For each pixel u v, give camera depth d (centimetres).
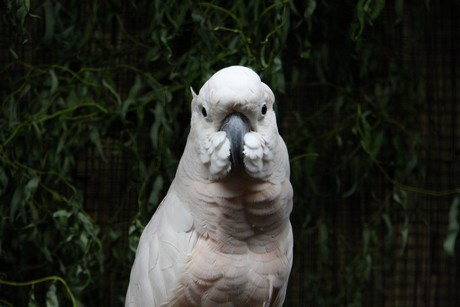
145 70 418
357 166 434
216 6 398
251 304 306
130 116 422
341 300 440
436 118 460
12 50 391
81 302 414
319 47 434
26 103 425
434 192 457
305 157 431
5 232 416
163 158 406
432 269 467
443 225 462
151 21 417
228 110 279
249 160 282
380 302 461
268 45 398
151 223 321
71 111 409
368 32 437
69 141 413
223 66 399
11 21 395
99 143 411
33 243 414
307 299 448
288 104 441
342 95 434
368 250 430
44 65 415
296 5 426
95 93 420
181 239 300
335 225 448
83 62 421
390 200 443
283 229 310
